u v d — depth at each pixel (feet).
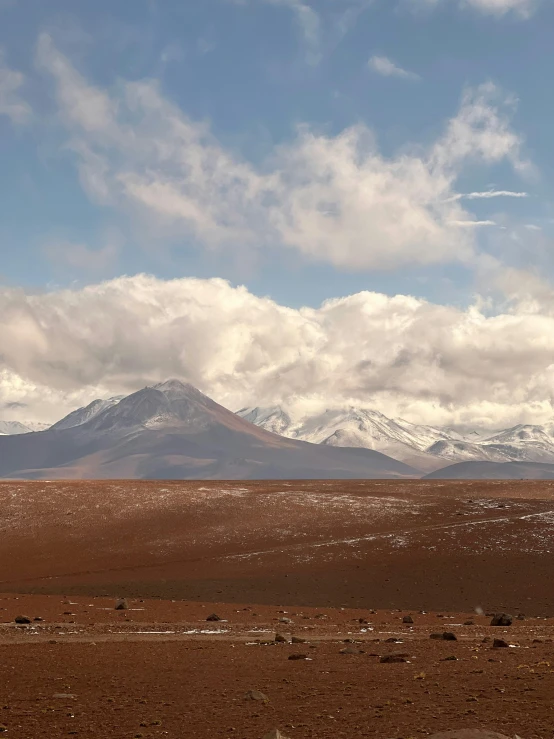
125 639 137.59
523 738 59.00
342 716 69.92
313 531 358.23
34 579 299.58
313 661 104.88
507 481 517.14
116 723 69.97
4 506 403.54
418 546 325.62
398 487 481.87
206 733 65.31
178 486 463.42
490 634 149.48
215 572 301.84
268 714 72.02
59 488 441.68
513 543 323.98
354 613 215.51
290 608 228.43
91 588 281.54
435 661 100.83
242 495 428.56
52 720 71.72
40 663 106.42
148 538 355.97
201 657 111.24
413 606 252.01
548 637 140.56
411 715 68.90
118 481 490.49
